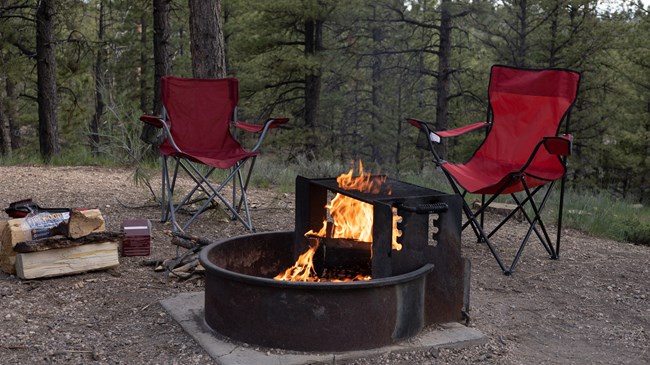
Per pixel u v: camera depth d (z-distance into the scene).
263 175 7.60
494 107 4.65
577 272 3.98
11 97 15.17
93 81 15.23
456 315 2.91
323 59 15.81
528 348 2.76
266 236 3.18
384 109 22.94
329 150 19.20
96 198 5.39
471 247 4.50
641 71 16.78
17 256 3.28
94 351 2.49
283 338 2.49
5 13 12.44
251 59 16.69
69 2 12.56
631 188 18.80
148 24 18.17
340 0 14.88
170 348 2.55
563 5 15.80
